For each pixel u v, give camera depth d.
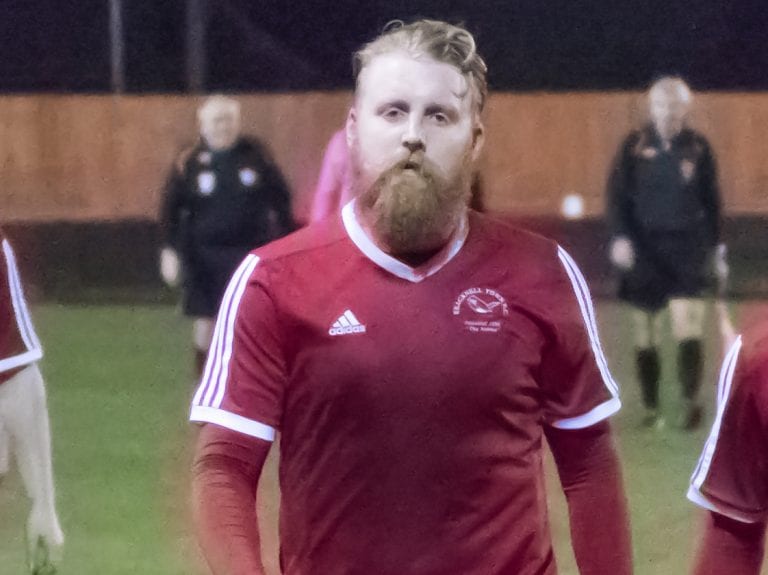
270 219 11.13
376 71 3.23
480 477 3.23
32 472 7.50
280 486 3.38
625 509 3.47
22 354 7.22
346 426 3.22
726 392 3.34
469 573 3.24
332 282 3.25
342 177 7.78
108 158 17.86
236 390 3.26
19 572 7.46
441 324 3.22
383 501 3.23
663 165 11.33
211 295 11.20
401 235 3.17
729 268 15.79
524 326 3.27
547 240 3.40
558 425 3.41
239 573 3.13
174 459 9.84
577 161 16.23
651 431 10.89
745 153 16.42
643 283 11.38
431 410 3.20
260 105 15.88
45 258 17.58
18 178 18.14
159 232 17.83
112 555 7.68
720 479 3.38
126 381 12.99
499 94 16.36
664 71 16.52
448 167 3.20
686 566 7.34
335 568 3.28
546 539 3.39
